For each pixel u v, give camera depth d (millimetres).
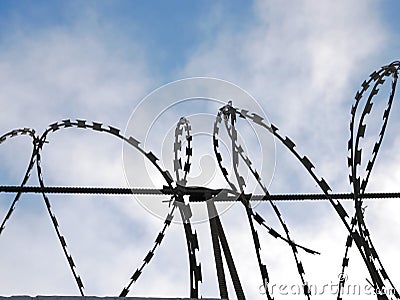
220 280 4824
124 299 4238
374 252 5117
